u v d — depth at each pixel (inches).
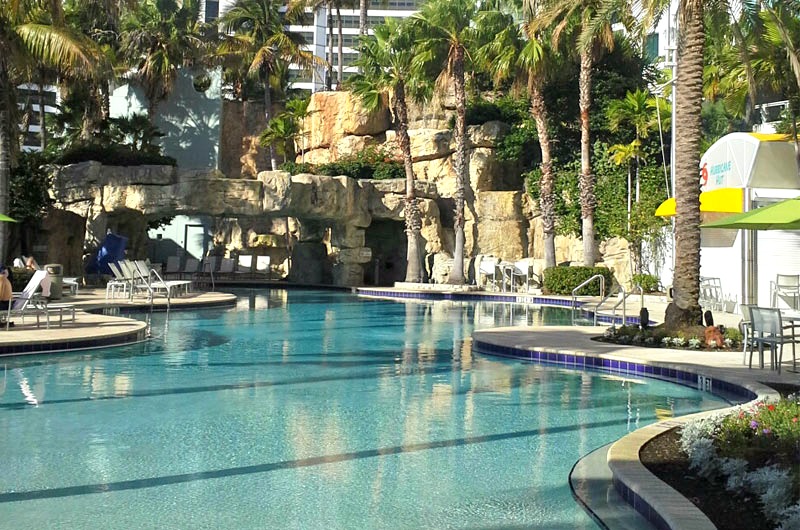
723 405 342.6
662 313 772.6
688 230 534.0
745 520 172.7
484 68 1215.6
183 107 1660.9
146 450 250.7
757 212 394.3
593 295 1058.7
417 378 402.9
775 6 781.3
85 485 212.7
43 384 365.4
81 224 1098.7
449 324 712.4
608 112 1309.1
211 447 255.4
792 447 212.4
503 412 320.8
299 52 1797.5
